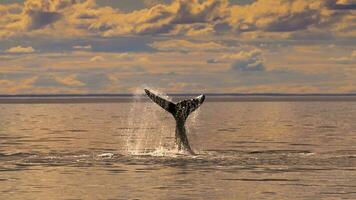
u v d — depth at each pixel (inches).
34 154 3663.9
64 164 3164.4
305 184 2573.8
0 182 2625.5
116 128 6545.3
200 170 2950.3
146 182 2623.0
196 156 3422.7
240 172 2886.3
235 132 5748.0
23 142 4621.1
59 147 4185.5
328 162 3250.5
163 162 3211.1
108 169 2982.3
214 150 3949.3
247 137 5128.0
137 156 3435.0
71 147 4192.9
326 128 6432.1
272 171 2920.8
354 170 2947.8
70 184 2576.3
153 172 2886.3
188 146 3503.9
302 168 3016.7
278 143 4542.3
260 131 5905.5
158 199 2267.5
